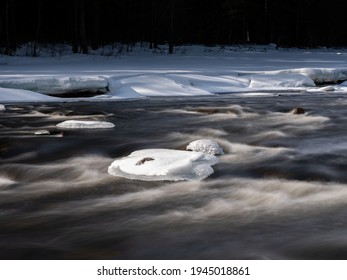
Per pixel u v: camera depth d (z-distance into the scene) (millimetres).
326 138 8312
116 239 3785
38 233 3918
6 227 4051
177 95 15344
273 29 50094
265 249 3584
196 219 4211
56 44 35719
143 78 16125
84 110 11867
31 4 36375
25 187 5336
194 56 33406
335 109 12203
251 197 4836
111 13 39562
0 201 4789
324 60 29984
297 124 9930
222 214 4328
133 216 4289
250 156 6746
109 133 8797
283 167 6074
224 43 47406
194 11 46594
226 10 45531
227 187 5168
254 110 12047
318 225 4047
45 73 16922
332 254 3494
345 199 4777
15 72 17375
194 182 5312
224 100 14289
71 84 14289
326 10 53719
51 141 7977
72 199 4832
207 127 9578
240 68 21672
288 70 19219
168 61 27141
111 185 5250
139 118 10789
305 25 51781
